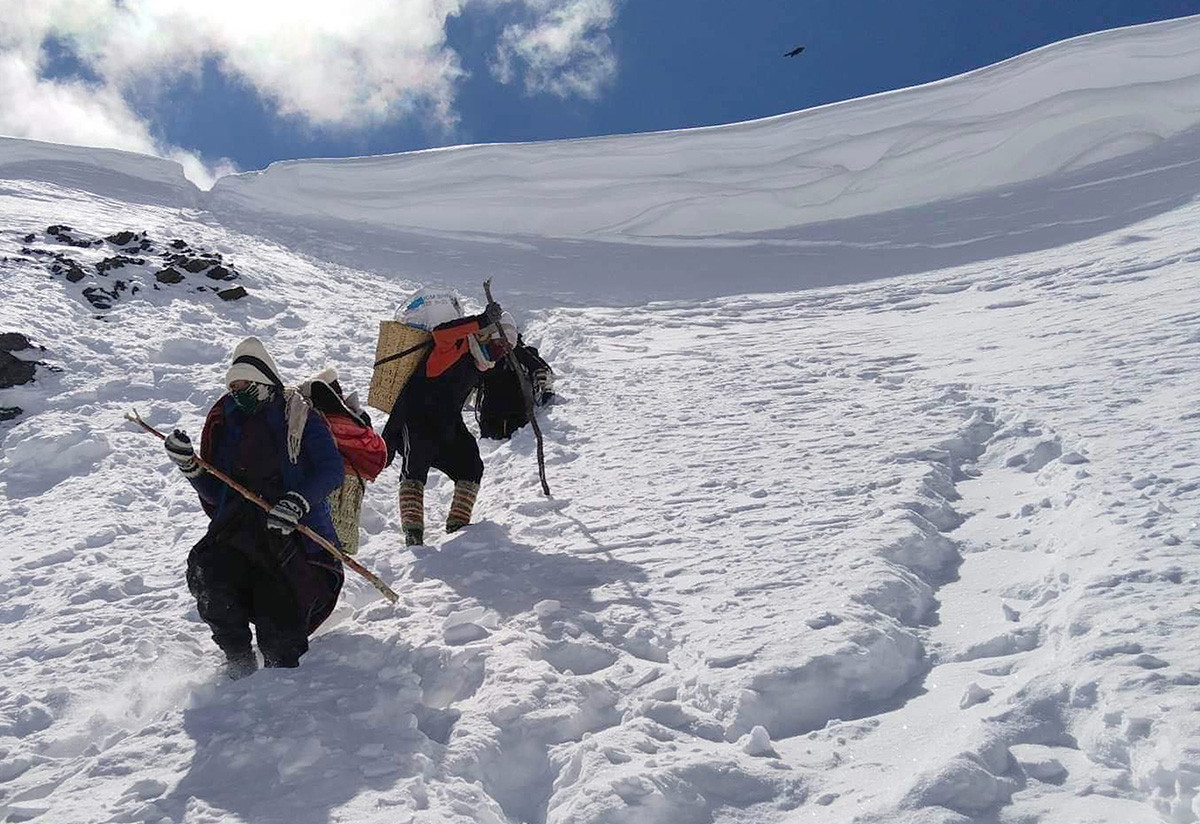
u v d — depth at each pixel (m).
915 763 3.04
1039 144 23.28
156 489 7.46
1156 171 19.33
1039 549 4.43
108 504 7.10
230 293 12.43
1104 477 4.73
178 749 3.57
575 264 18.31
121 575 5.78
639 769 3.12
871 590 4.11
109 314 11.31
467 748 3.38
